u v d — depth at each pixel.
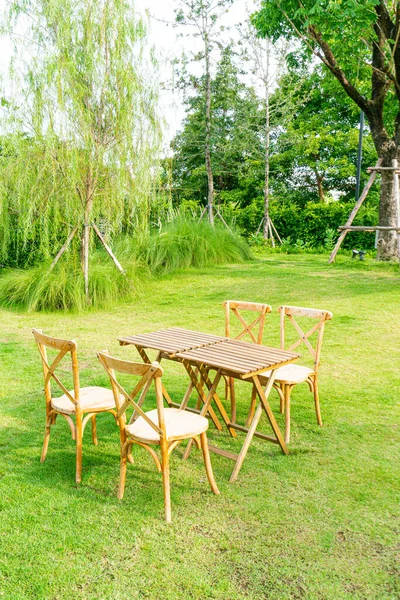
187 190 25.14
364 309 8.61
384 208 13.84
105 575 2.56
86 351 6.75
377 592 2.45
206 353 3.85
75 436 3.60
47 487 3.40
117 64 9.63
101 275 10.00
